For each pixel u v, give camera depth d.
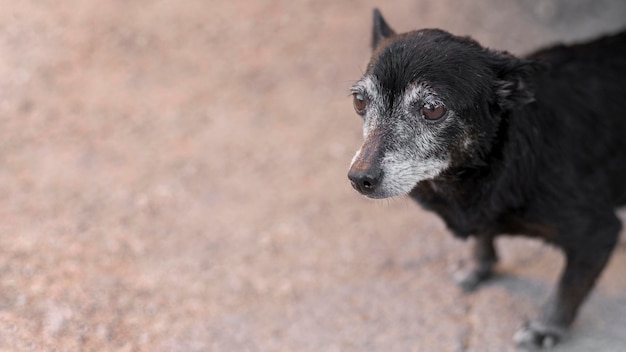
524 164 0.89
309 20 1.38
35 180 1.09
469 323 0.97
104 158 1.14
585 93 0.93
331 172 1.14
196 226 1.07
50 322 0.93
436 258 1.04
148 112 1.20
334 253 1.05
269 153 1.16
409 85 0.85
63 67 1.25
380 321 0.97
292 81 1.26
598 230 0.92
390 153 0.86
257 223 1.08
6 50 1.25
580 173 0.92
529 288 1.01
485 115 0.87
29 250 1.00
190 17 1.36
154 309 0.96
